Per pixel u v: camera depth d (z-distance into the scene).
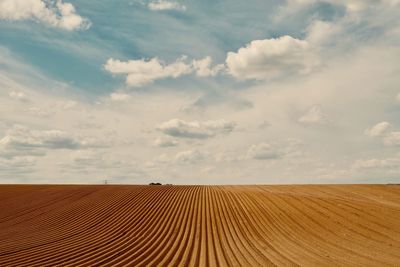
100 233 23.94
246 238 23.03
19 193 42.91
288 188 47.81
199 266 15.84
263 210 31.56
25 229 25.83
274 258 17.73
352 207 30.91
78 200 37.44
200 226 26.30
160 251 18.75
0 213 32.50
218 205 34.12
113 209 32.72
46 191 43.78
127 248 19.25
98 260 16.34
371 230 24.27
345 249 19.98
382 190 42.66
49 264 15.48
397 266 16.08
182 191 43.59
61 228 26.00
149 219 28.53
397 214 28.22
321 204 32.66
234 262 16.73
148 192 42.06
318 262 16.89
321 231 24.69
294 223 27.14
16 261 16.06
